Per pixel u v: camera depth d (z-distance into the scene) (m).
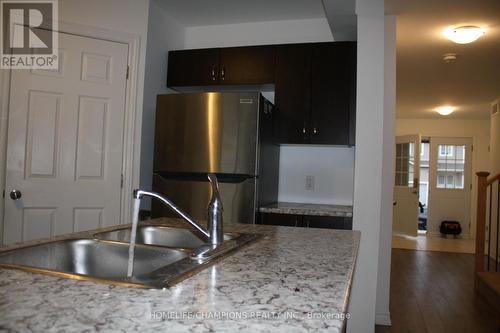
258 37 3.32
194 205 2.67
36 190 2.49
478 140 7.71
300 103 2.90
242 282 0.77
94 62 2.66
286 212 2.63
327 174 3.18
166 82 3.18
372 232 2.51
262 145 2.68
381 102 2.51
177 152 2.72
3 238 2.41
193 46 3.47
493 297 3.36
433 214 7.81
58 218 2.54
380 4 2.52
